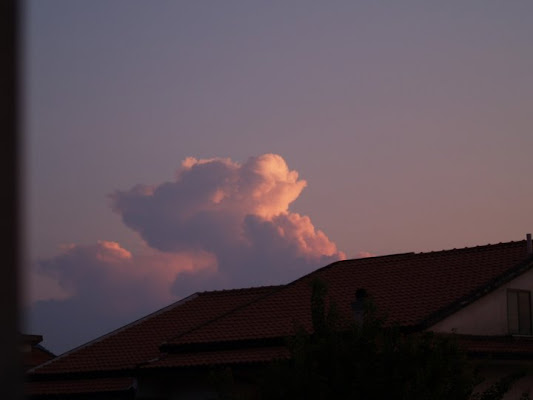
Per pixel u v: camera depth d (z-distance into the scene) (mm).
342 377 20750
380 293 36938
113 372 39406
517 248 38062
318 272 42781
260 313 38812
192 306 46531
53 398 38906
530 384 34281
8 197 2613
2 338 2557
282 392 20922
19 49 2680
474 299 34125
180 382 35812
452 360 20875
